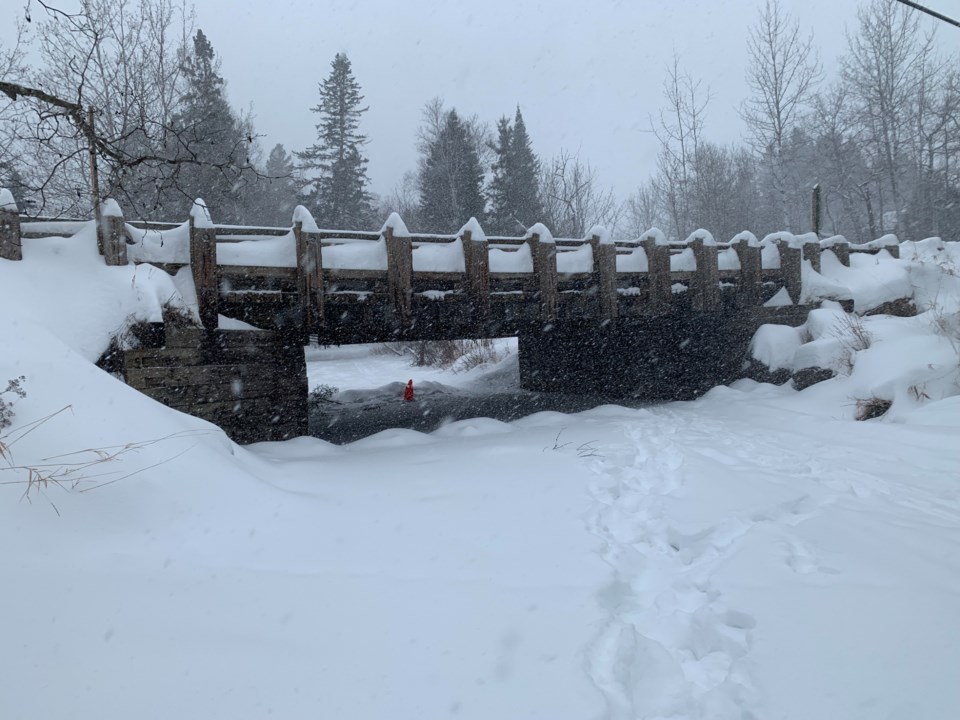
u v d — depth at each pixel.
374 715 2.54
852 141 36.19
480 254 10.66
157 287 7.84
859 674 2.76
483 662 2.90
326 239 10.02
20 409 4.90
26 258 7.35
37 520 4.06
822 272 14.86
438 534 4.62
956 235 33.12
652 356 15.48
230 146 26.12
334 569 4.00
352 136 50.84
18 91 7.91
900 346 10.41
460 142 45.12
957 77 33.50
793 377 12.29
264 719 2.53
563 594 3.58
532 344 19.36
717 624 3.36
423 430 12.70
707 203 37.59
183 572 3.88
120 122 18.28
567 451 7.47
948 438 7.64
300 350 9.79
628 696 2.66
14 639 3.06
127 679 2.80
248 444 8.70
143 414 5.51
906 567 3.85
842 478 6.34
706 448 7.77
